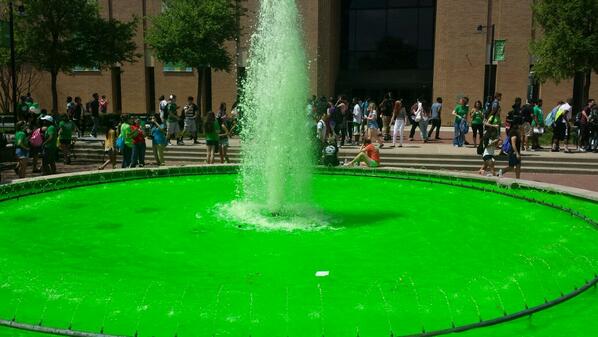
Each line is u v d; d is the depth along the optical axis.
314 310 4.97
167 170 12.80
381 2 34.91
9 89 31.97
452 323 4.67
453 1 28.30
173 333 4.52
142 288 5.52
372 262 6.46
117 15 30.86
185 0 25.36
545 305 4.99
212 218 8.64
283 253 6.80
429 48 34.56
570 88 27.33
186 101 31.14
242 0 26.41
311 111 14.91
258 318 4.80
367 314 4.89
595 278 5.73
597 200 9.84
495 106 18.38
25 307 5.03
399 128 19.58
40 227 8.07
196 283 5.68
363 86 35.03
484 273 6.08
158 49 25.56
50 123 15.47
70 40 25.41
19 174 14.42
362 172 13.36
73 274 5.96
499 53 27.06
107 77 31.72
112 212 9.08
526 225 8.39
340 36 35.75
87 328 4.60
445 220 8.69
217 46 25.73
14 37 24.09
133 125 15.57
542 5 22.44
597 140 18.88
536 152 18.52
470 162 17.11
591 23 21.45
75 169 16.97
